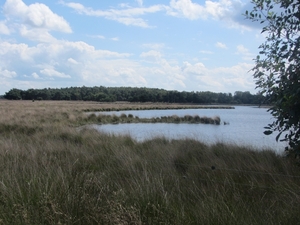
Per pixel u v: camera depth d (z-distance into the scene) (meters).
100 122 27.02
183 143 8.03
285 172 5.09
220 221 3.15
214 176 4.95
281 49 3.53
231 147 7.18
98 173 5.15
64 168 4.92
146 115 41.44
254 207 3.65
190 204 3.71
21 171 4.71
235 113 56.91
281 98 3.39
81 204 3.43
